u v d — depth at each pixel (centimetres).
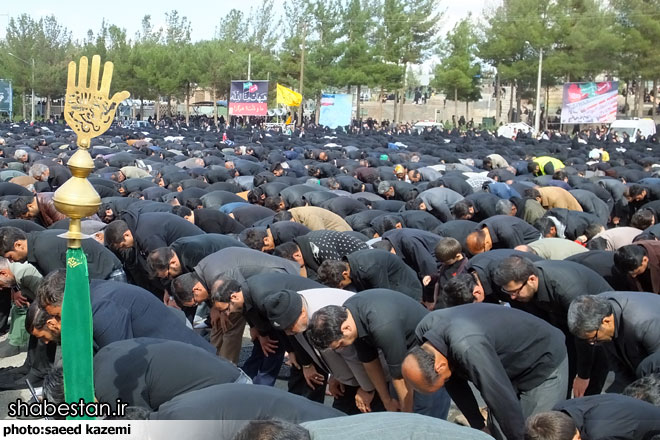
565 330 570
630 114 6550
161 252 676
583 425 374
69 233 304
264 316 581
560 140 3525
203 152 2172
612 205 1355
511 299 585
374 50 5588
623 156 2422
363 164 1877
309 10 5594
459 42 5884
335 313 484
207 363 439
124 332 502
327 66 5581
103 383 411
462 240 868
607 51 5041
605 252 671
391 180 1435
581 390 530
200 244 703
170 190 1310
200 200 1088
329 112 4481
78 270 309
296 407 391
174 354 433
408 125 5638
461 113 7894
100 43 6288
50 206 916
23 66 6625
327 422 355
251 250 661
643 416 372
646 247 622
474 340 431
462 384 487
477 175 1591
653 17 5012
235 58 5656
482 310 460
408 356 439
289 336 573
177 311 577
